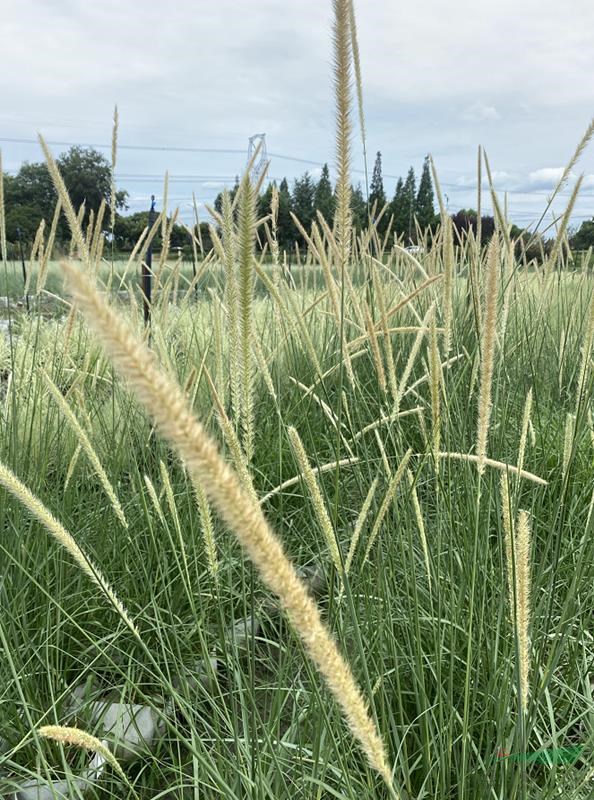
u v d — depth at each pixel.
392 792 0.76
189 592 1.77
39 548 2.67
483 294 2.64
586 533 2.02
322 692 1.84
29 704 2.16
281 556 0.59
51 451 3.23
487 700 1.87
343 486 3.09
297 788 1.72
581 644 2.24
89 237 2.99
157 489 2.92
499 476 2.48
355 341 2.38
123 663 2.57
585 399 2.28
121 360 0.43
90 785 2.07
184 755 2.30
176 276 3.92
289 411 3.61
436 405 1.73
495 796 1.64
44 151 2.40
